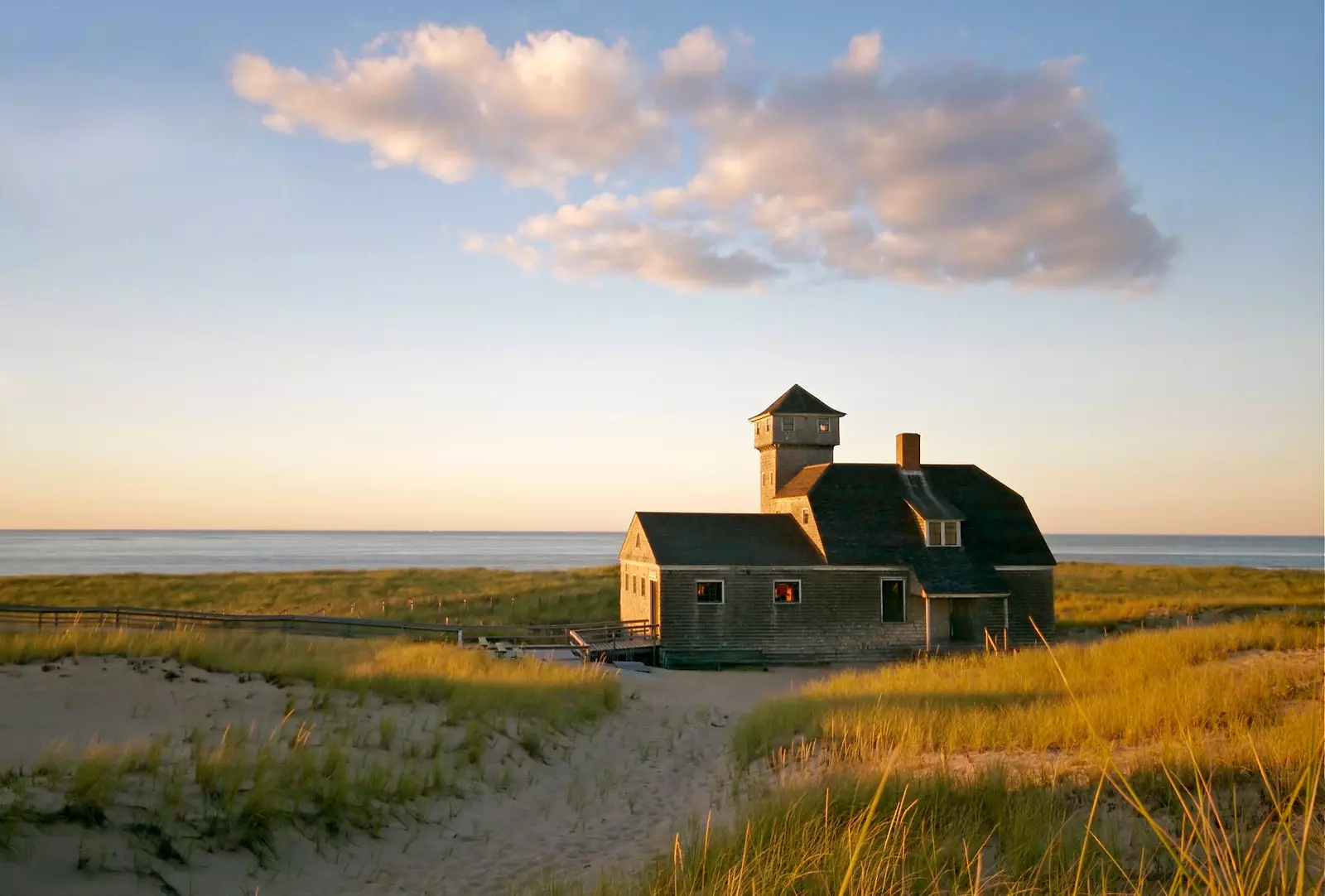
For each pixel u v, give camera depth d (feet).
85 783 37.06
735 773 57.67
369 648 89.81
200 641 69.15
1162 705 54.54
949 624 138.62
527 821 49.08
